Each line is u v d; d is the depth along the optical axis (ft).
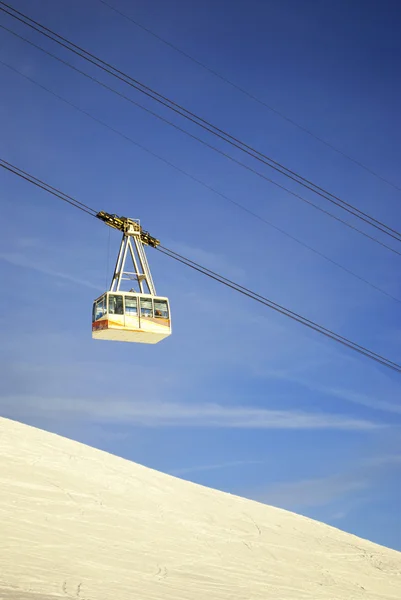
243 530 180.24
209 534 168.45
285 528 193.77
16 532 127.75
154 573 126.00
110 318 128.16
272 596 128.98
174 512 175.32
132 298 130.52
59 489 160.15
